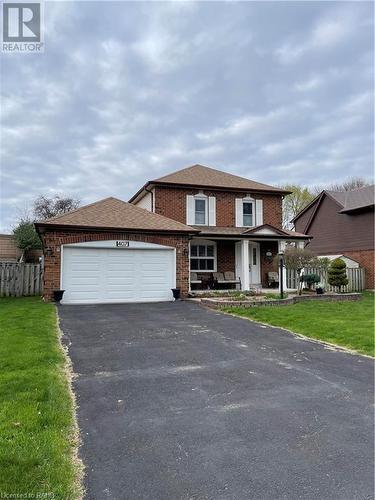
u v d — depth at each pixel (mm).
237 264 20344
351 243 26406
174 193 20125
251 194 21484
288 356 7145
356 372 6172
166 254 16172
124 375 5945
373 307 13359
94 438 3900
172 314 12031
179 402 4883
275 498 2953
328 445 3783
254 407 4730
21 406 4371
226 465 3414
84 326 9875
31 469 3166
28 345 7152
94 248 15211
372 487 3094
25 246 28000
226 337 8727
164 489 3059
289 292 17906
